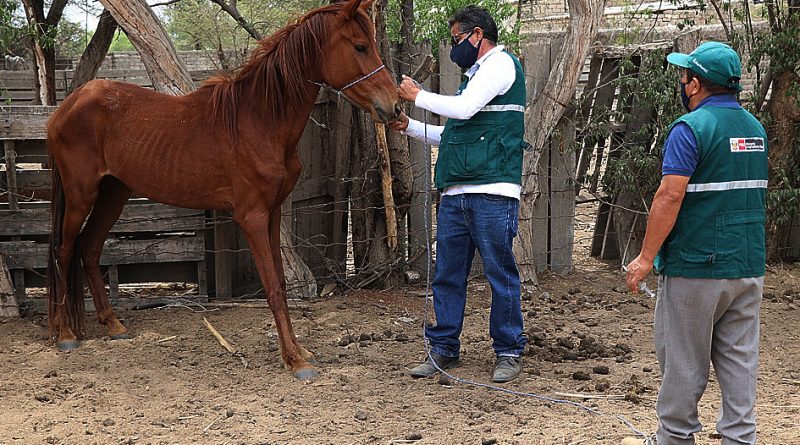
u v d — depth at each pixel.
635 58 7.08
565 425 3.94
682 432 3.18
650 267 3.04
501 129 4.38
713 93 3.11
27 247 6.04
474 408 4.21
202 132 4.82
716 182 2.98
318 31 4.54
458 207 4.52
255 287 6.71
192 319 5.89
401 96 4.45
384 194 6.47
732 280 3.00
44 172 6.14
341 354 5.10
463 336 5.52
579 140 7.05
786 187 7.01
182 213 6.16
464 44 4.38
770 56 6.98
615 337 5.48
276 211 4.92
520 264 6.78
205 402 4.32
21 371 4.82
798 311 6.03
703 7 7.41
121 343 5.34
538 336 5.40
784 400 4.27
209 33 10.91
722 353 3.14
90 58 7.84
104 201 5.41
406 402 4.29
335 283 6.75
